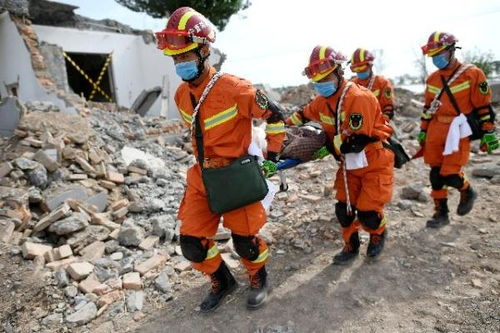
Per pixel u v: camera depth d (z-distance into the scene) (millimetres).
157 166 5996
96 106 9836
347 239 3488
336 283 3191
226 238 4082
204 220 2756
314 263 3529
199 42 2398
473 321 2617
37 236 4047
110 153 5941
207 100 2545
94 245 3881
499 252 3445
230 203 2545
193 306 3061
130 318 2990
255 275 2980
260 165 2682
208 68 2570
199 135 2621
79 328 2910
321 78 3000
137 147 6629
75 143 5473
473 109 3922
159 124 8469
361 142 3059
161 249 3928
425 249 3629
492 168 5336
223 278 3047
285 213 4680
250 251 2803
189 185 2807
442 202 4090
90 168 5109
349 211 3283
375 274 3275
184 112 2738
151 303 3152
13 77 11094
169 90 13484
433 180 4086
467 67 3877
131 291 3268
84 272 3379
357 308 2869
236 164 2547
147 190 5168
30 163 4695
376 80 5070
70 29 12219
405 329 2615
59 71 11344
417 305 2848
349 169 3221
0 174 4570
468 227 3992
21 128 5430
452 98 3916
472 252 3506
